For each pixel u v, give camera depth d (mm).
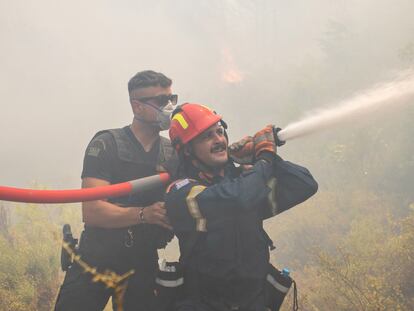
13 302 4926
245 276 1686
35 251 6145
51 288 5965
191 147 1797
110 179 2484
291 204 1818
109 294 2594
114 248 2490
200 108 1789
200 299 1722
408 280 5754
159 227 2521
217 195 1600
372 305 4688
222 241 1676
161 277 1791
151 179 1884
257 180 1624
